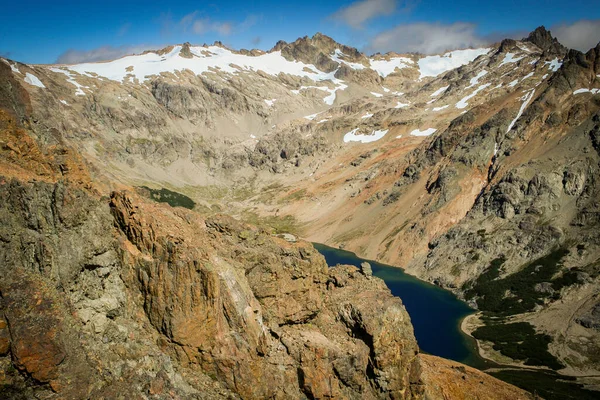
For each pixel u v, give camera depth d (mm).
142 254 29172
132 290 28969
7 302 22453
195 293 28188
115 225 30031
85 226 27672
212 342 28844
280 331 34531
